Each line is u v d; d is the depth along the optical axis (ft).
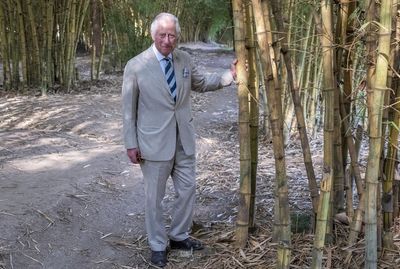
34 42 29.89
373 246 8.94
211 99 29.63
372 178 8.67
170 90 10.59
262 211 13.41
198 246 11.69
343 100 10.69
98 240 12.37
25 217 12.64
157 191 10.96
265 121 20.39
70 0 30.35
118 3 36.91
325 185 8.54
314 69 19.98
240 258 10.93
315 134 20.89
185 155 11.12
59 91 30.58
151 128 10.68
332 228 10.91
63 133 21.80
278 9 10.00
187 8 48.93
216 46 64.18
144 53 10.65
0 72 37.29
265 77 9.19
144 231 12.91
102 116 24.12
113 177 16.22
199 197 14.83
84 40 49.98
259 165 17.47
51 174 16.08
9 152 18.43
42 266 11.14
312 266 8.97
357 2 10.37
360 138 11.27
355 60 11.17
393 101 9.77
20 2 29.37
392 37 9.21
